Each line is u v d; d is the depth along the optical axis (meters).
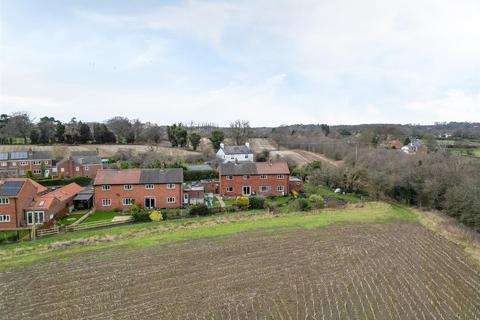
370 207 49.81
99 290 24.44
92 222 41.66
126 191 49.31
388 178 55.12
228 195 58.03
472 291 24.41
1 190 40.25
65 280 25.98
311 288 24.70
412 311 21.70
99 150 102.44
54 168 78.50
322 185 66.81
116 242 34.38
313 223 40.94
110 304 22.58
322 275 26.83
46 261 29.61
